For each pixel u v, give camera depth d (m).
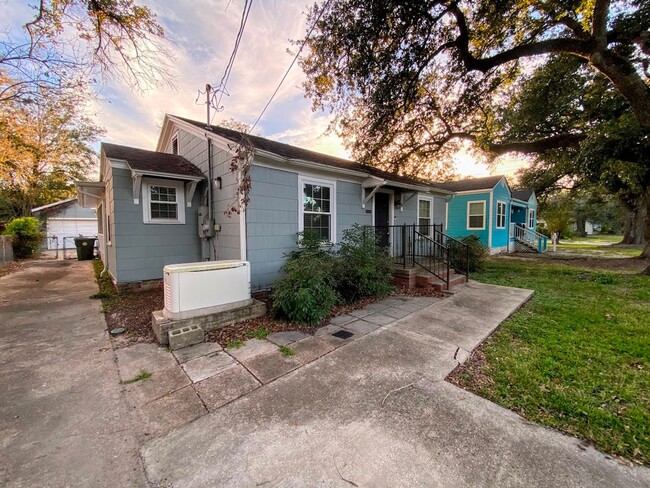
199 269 3.74
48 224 17.03
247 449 1.79
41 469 1.65
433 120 10.12
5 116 9.25
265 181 5.30
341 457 1.71
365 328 3.92
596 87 9.23
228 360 3.00
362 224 7.28
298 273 4.27
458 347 3.28
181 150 7.74
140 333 3.77
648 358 2.98
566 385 2.49
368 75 6.73
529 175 17.95
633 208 18.12
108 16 4.77
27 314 4.60
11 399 2.35
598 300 5.40
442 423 2.00
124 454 1.76
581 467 1.62
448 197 11.06
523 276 8.12
